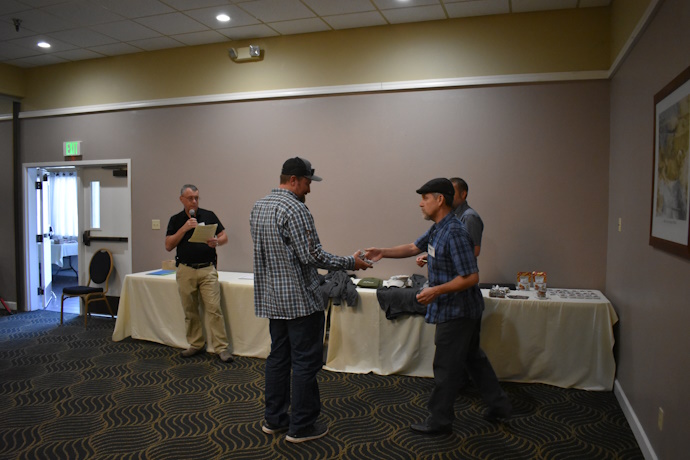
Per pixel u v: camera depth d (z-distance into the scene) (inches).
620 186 131.0
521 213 155.6
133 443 102.1
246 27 170.1
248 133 185.3
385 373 142.3
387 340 142.7
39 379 138.8
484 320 135.1
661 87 93.8
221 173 189.9
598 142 148.3
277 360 104.9
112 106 204.8
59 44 190.2
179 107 195.3
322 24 166.2
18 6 154.5
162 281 170.1
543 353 133.1
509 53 154.5
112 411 117.6
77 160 215.8
